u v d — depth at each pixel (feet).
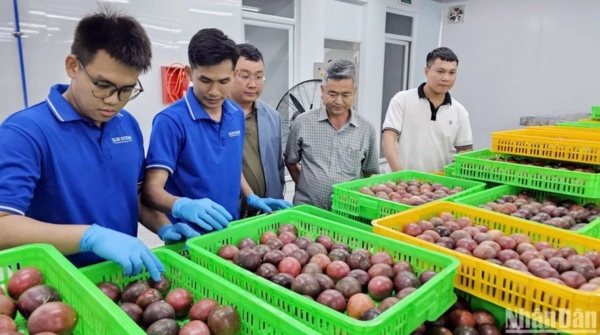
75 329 2.53
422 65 21.33
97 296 2.32
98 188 3.77
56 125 3.49
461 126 8.29
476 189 5.53
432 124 7.99
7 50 9.09
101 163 3.77
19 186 3.14
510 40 18.25
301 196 6.93
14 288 2.72
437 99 7.98
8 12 8.95
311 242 3.98
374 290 3.13
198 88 4.85
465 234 3.97
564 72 16.97
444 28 20.59
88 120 3.66
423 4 20.27
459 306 3.29
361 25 18.48
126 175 4.00
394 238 3.77
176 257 3.26
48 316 2.36
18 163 3.18
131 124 4.17
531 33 17.58
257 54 6.66
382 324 2.33
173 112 4.91
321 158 6.79
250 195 5.49
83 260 3.78
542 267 3.25
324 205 6.73
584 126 7.68
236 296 2.70
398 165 7.61
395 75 20.88
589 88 16.44
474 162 6.08
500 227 4.35
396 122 8.09
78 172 3.61
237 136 5.50
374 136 7.17
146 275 3.35
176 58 11.61
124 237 3.13
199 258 3.43
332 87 6.33
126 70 3.13
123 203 4.01
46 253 2.87
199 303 2.79
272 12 15.08
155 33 11.07
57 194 3.55
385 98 20.88
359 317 2.85
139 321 2.76
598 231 4.34
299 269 3.48
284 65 15.87
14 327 2.39
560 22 16.75
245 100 6.72
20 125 3.31
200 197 5.11
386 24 19.53
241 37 14.21
